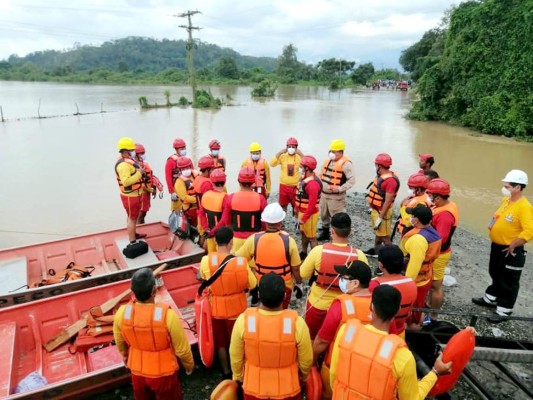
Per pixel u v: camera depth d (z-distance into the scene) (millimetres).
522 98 22484
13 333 4316
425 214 4043
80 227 9828
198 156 16953
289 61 108000
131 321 2982
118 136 21641
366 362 2262
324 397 3230
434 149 19422
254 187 6582
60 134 22219
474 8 25766
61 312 4797
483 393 3445
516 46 22734
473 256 7977
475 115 24672
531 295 6410
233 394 3012
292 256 4062
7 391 3623
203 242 6434
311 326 3803
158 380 3082
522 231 4953
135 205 6551
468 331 2619
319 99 53000
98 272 6383
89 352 4453
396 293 2303
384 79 98938
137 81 88250
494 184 13484
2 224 9930
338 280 3564
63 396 3660
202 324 3688
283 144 19844
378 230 6785
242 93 61688
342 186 7320
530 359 3299
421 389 2451
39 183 13180
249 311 2756
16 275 5750
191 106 40469
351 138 22047
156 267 5809
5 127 24516
